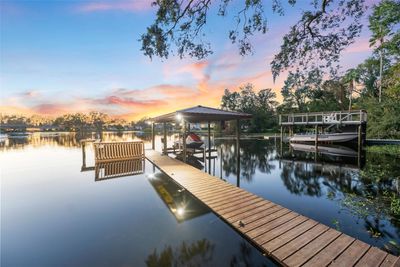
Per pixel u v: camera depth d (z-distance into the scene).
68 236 3.76
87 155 14.82
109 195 6.10
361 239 3.61
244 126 43.62
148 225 4.15
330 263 2.47
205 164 11.80
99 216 4.61
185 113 9.10
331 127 16.88
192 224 4.17
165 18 4.16
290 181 8.00
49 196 6.02
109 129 91.62
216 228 3.99
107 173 8.91
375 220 4.30
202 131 52.16
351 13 4.14
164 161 10.13
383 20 11.46
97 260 3.05
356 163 10.47
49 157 13.84
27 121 109.12
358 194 5.93
